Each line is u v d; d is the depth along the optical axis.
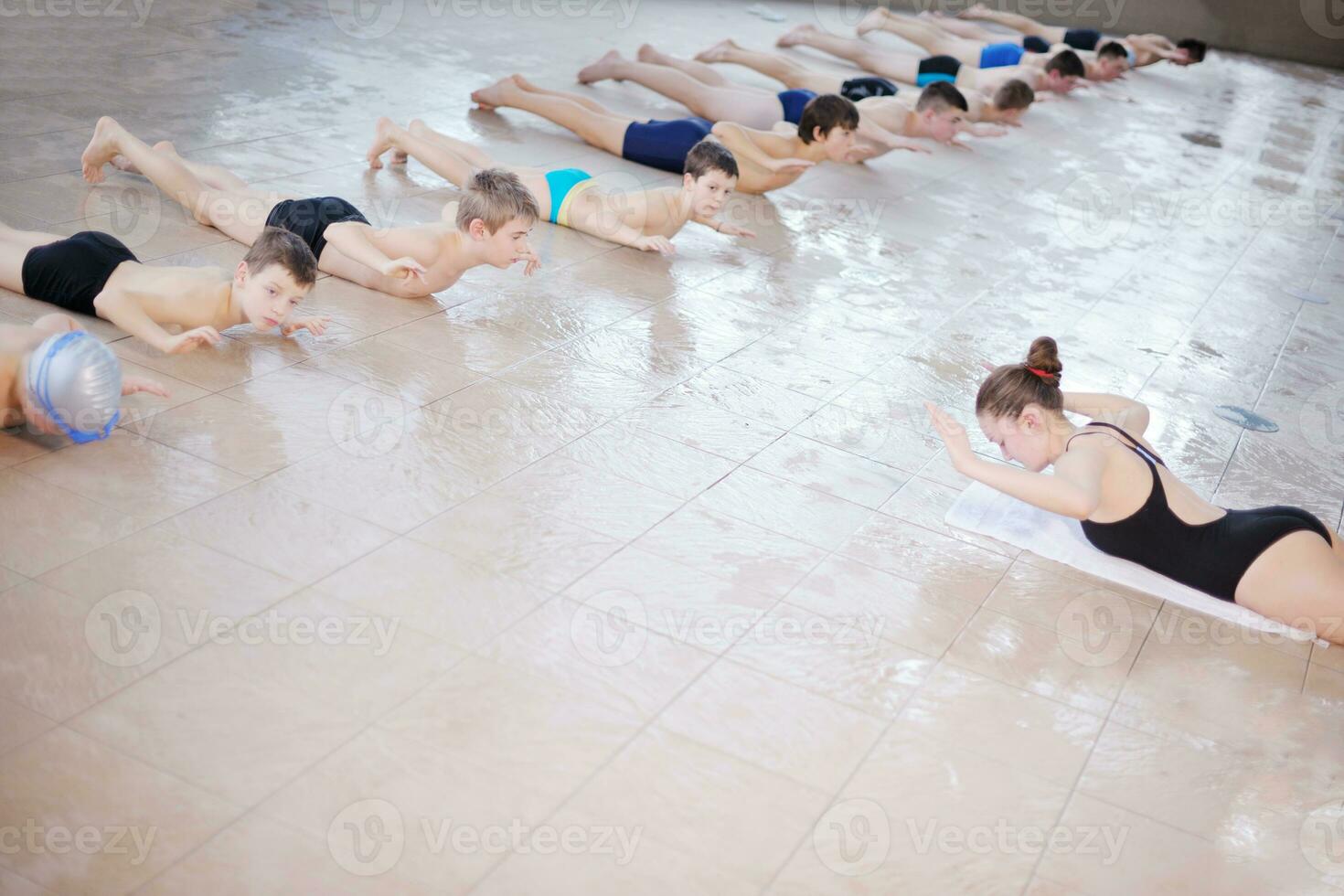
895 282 4.79
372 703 2.14
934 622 2.64
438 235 3.80
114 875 1.73
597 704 2.22
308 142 5.22
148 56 6.16
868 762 2.19
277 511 2.64
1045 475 2.75
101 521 2.51
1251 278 5.63
